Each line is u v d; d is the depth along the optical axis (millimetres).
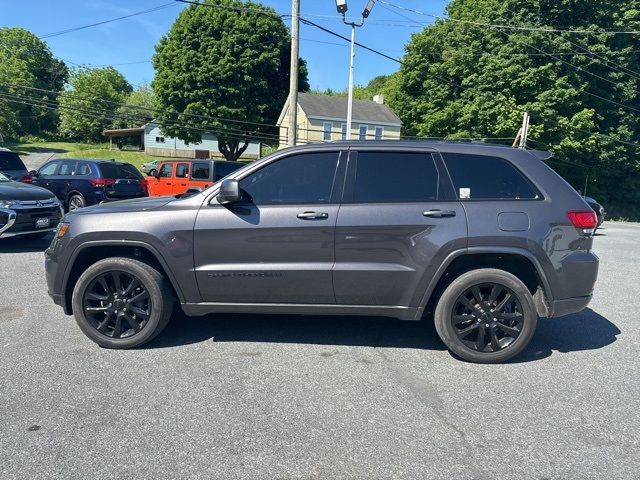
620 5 27000
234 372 3783
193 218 4078
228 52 34000
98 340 4223
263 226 4008
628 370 3936
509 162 4078
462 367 3955
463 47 29344
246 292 4113
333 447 2789
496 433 2963
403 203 3992
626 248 11344
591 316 5484
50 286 4320
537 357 4203
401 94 37344
